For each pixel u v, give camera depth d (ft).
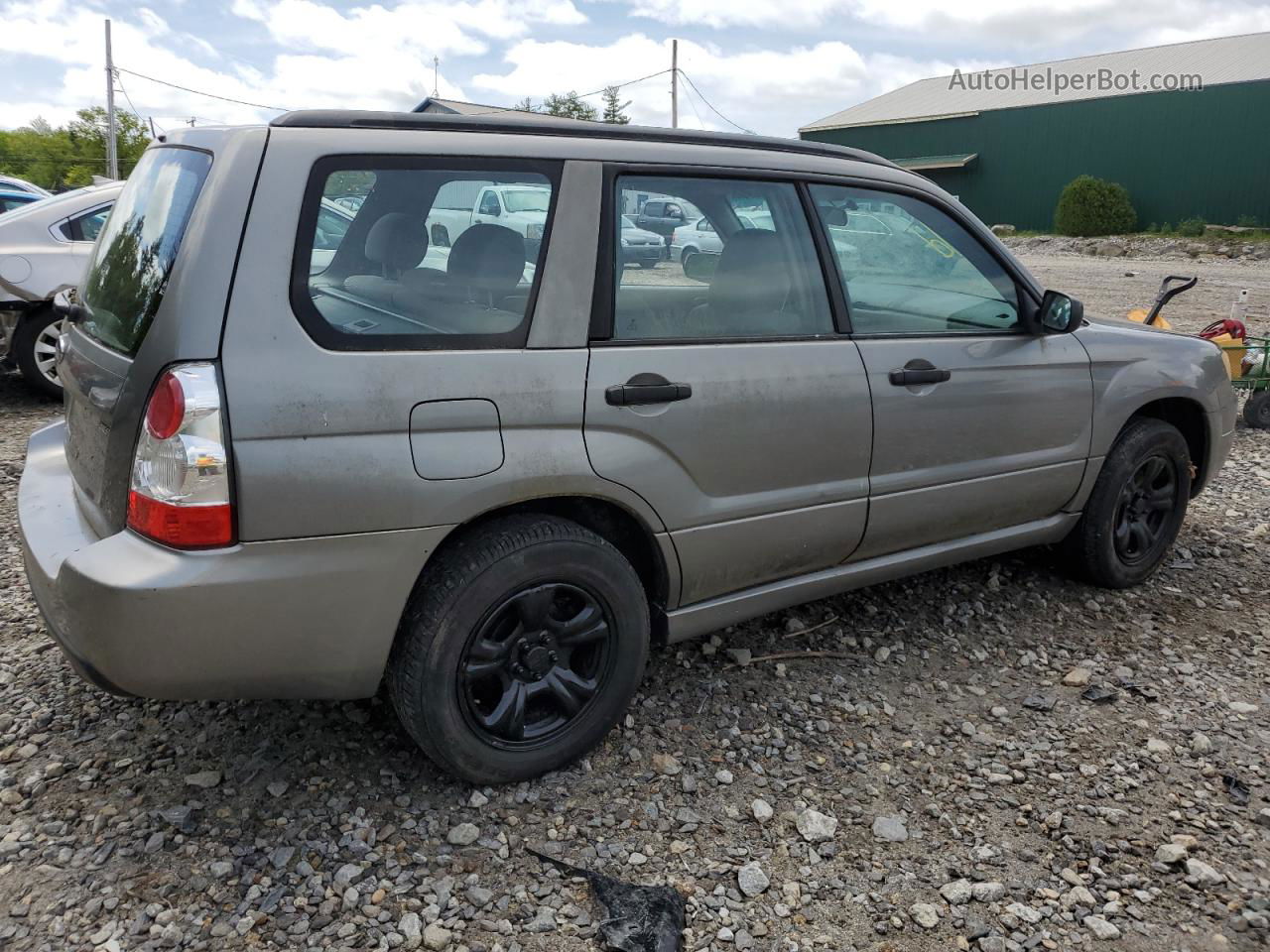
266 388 7.86
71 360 9.70
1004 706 11.45
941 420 11.68
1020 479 12.69
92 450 8.93
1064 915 8.21
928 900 8.38
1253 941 7.97
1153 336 14.35
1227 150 104.63
